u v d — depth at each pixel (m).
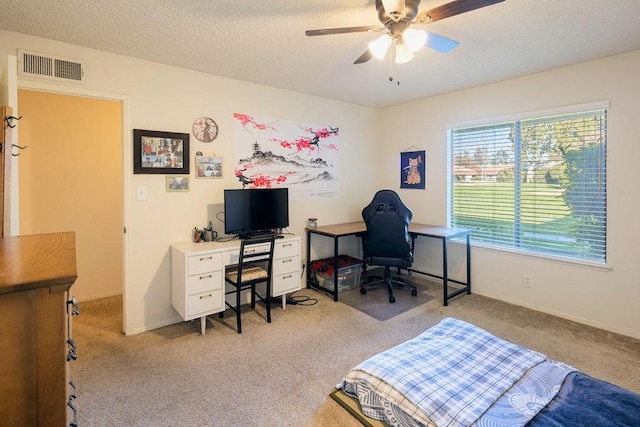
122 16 2.12
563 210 3.22
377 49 1.99
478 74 3.31
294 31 2.34
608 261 2.92
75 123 3.63
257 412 1.90
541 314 3.27
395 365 1.68
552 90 3.18
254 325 3.07
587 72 2.96
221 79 3.34
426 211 4.38
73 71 2.56
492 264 3.73
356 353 2.56
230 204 3.21
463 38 2.46
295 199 4.01
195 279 2.80
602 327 2.96
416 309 3.43
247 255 2.96
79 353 2.55
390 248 3.63
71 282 0.71
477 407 1.36
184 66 3.05
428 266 4.40
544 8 2.05
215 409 1.92
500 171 3.67
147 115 2.92
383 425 1.59
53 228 3.54
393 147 4.72
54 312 0.71
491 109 3.63
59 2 1.95
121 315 3.32
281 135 3.82
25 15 2.11
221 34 2.38
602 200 2.96
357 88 3.79
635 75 2.72
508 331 2.90
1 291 0.65
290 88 3.79
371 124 4.77
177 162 3.09
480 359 1.73
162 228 3.05
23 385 0.70
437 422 1.33
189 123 3.16
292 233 4.00
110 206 3.88
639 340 2.73
